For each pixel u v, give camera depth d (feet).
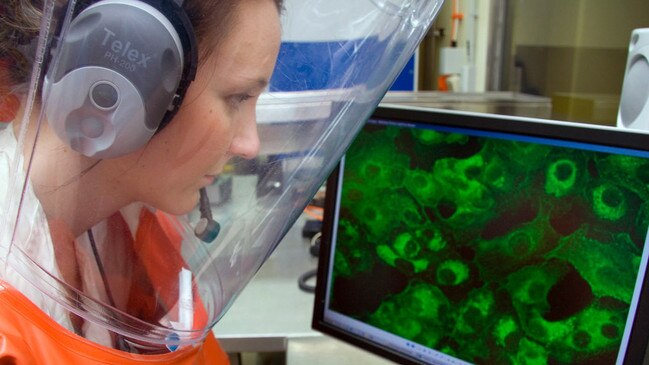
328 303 2.70
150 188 1.52
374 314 2.57
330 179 2.64
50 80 1.35
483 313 2.30
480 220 2.29
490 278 2.28
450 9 6.64
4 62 1.37
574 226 2.09
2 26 1.34
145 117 1.34
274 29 1.45
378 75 1.75
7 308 1.33
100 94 1.31
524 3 6.11
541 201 2.15
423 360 2.45
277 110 1.62
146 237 1.64
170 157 1.47
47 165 1.45
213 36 1.36
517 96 4.27
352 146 2.57
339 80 1.67
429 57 6.73
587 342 2.08
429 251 2.42
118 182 1.49
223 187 1.68
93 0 1.30
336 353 2.80
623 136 1.94
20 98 1.41
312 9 1.56
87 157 1.42
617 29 4.86
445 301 2.39
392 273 2.52
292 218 1.90
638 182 1.94
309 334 2.92
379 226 2.54
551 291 2.15
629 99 2.68
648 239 1.94
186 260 1.74
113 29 1.28
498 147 2.23
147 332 1.60
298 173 1.79
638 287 1.97
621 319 2.01
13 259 1.45
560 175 2.10
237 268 1.88
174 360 1.63
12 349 1.24
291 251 3.88
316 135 1.73
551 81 5.80
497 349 2.27
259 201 1.76
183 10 1.31
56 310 1.47
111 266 1.60
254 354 3.33
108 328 1.54
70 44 1.31
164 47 1.29
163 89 1.33
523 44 6.21
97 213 1.54
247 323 2.99
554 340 2.15
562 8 5.56
